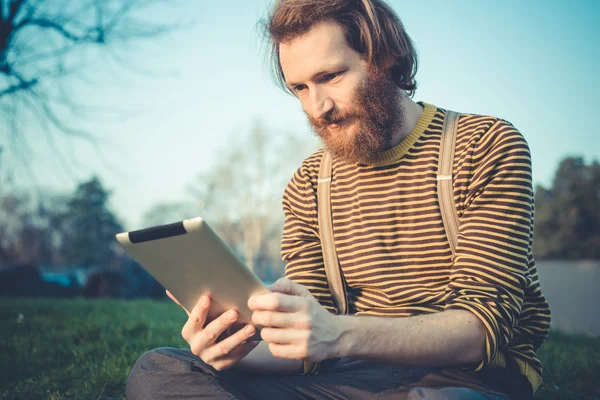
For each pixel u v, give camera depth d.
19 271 11.83
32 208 41.06
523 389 1.54
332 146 1.68
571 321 9.67
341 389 1.49
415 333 1.30
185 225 1.20
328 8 1.58
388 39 1.69
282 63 1.66
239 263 1.24
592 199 22.12
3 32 9.70
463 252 1.50
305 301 1.24
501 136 1.59
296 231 1.91
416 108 1.77
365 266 1.69
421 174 1.65
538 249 22.44
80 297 10.84
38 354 3.56
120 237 1.29
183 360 1.55
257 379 1.59
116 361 3.15
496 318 1.33
